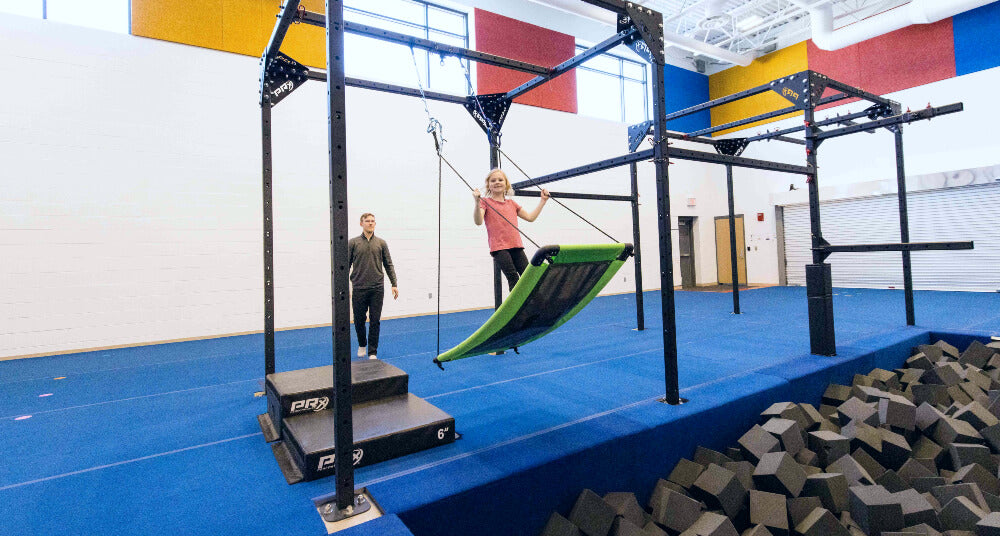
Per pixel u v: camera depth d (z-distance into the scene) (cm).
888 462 289
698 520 218
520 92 432
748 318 625
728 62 1157
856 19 1009
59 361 502
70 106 566
